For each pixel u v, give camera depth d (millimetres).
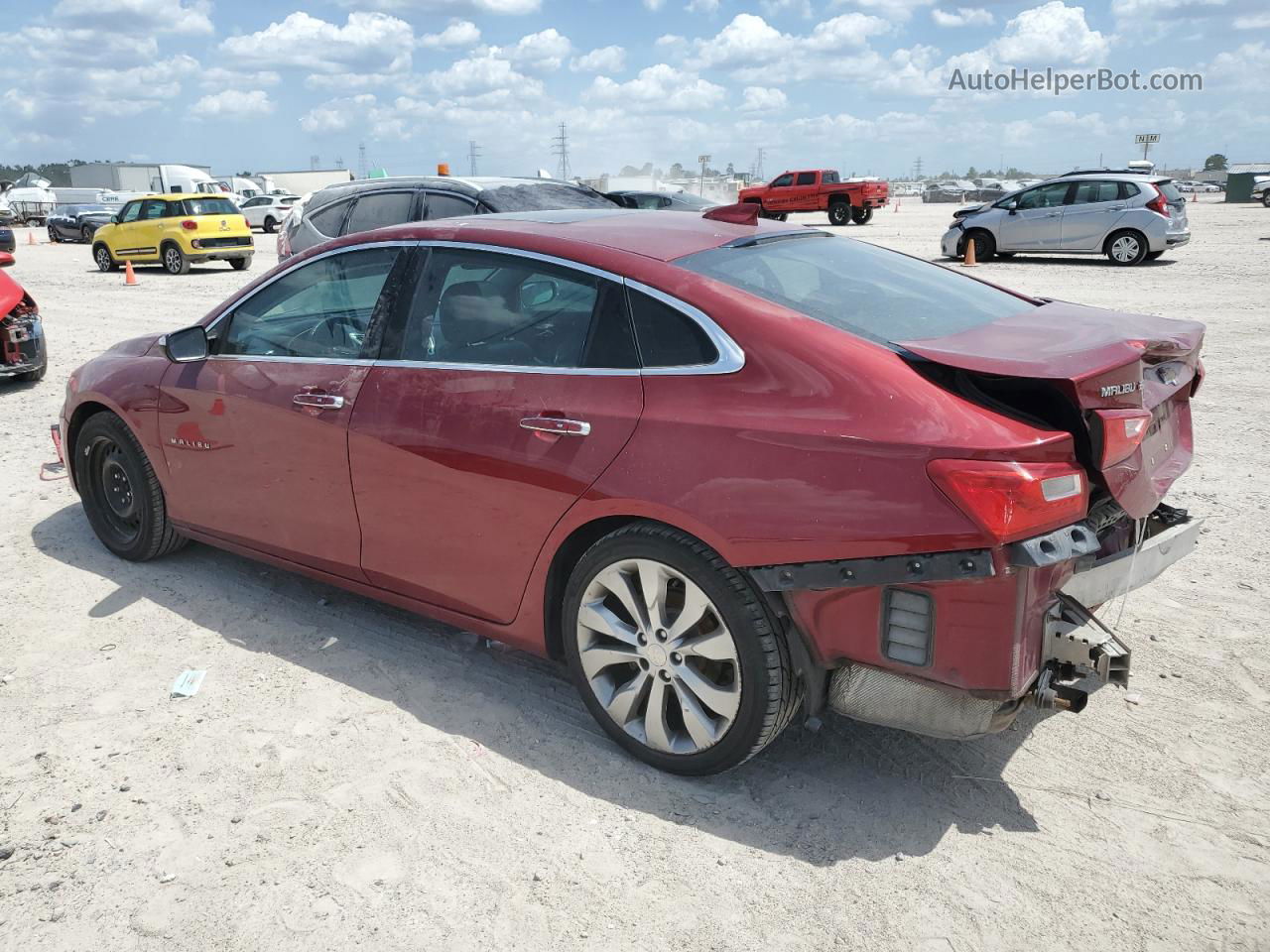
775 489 2604
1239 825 2764
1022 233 18828
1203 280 14898
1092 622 2688
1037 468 2398
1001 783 2973
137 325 12688
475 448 3158
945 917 2443
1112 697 3414
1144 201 17484
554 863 2645
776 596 2699
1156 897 2502
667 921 2438
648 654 2945
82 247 31734
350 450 3500
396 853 2682
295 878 2590
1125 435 2510
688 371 2824
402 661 3723
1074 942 2361
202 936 2398
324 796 2920
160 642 3883
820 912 2463
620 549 2906
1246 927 2400
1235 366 8711
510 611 3268
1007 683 2480
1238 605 4066
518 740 3213
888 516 2463
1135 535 2992
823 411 2594
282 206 40156
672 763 2982
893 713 2695
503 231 3352
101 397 4406
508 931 2408
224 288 17609
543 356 3117
